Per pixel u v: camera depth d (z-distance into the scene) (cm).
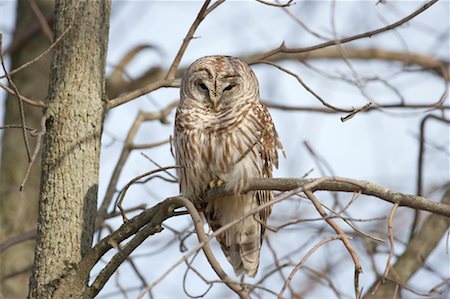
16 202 1659
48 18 1828
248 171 1127
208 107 1164
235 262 1206
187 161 1150
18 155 1692
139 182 1076
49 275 900
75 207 922
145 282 1218
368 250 1404
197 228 808
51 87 955
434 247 1507
